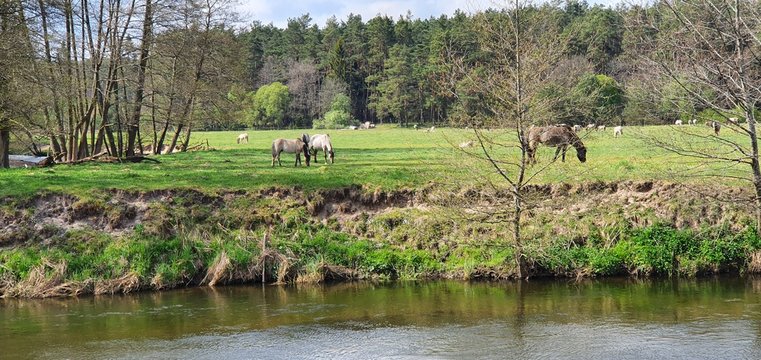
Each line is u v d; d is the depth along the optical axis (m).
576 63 24.08
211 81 46.16
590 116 20.69
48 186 23.44
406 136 66.69
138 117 40.50
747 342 14.15
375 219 22.86
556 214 22.22
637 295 18.39
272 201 23.59
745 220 21.52
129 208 22.39
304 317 16.73
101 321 16.61
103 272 20.03
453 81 19.78
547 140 25.41
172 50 40.09
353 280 20.80
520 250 20.38
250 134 88.56
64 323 16.45
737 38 18.91
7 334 15.54
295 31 156.38
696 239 21.17
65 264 19.97
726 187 22.72
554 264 20.53
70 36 34.78
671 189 22.95
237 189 24.00
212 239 21.55
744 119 21.44
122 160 35.00
